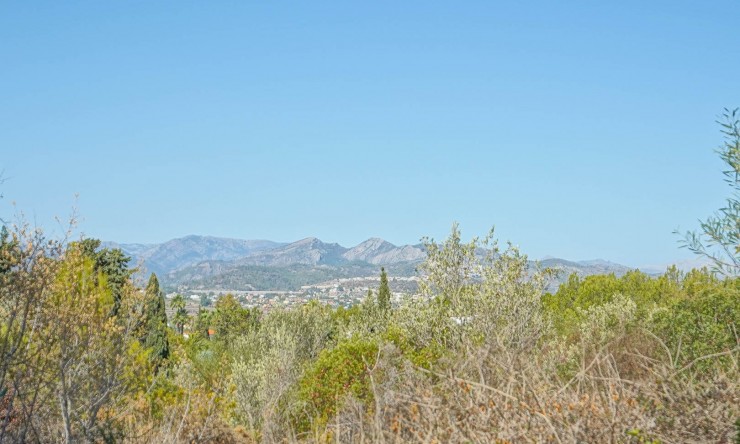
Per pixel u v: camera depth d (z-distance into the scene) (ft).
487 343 16.80
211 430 25.98
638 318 42.96
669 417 13.61
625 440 12.98
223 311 151.33
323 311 113.60
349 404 17.98
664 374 14.96
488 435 13.20
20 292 20.56
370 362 34.45
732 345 25.95
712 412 13.35
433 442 13.47
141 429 24.64
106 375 23.30
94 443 21.29
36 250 20.99
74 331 22.13
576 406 13.48
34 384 20.84
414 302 56.80
